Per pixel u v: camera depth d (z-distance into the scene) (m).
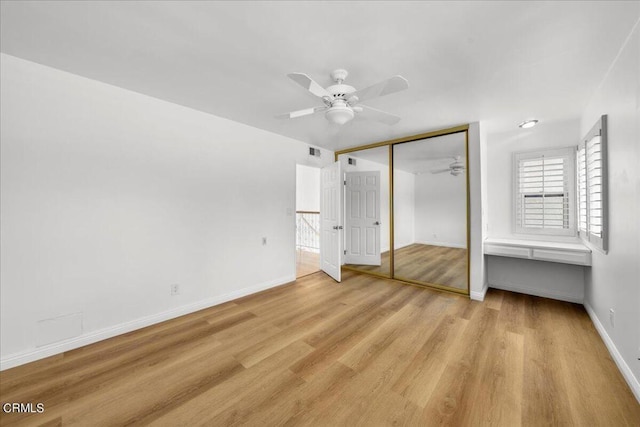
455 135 3.99
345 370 1.91
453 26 1.54
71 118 2.17
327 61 1.91
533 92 2.41
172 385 1.76
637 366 1.62
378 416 1.50
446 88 2.33
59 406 1.58
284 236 4.00
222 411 1.54
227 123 3.24
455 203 6.99
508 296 3.41
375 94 1.91
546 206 3.40
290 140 4.07
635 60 1.59
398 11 1.42
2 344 1.91
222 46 1.76
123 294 2.46
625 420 1.45
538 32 1.59
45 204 2.06
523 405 1.57
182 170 2.85
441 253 6.22
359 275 4.52
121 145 2.43
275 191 3.85
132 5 1.40
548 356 2.05
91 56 1.91
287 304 3.18
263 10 1.42
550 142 3.35
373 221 5.14
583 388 1.70
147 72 2.13
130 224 2.50
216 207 3.16
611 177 2.04
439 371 1.89
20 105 1.95
